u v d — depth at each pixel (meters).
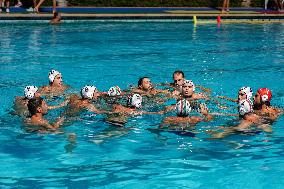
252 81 11.57
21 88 10.55
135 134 7.48
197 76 12.12
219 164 6.34
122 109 8.40
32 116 7.94
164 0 31.05
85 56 14.52
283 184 5.78
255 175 6.02
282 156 6.64
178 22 24.22
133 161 6.44
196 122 7.92
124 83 11.27
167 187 5.69
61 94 9.76
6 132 7.56
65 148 6.91
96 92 8.80
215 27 22.56
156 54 15.12
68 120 8.06
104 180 5.87
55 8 24.91
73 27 21.33
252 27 22.72
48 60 13.77
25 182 5.80
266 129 7.67
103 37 18.58
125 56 14.68
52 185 5.73
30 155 6.66
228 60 14.28
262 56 14.98
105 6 29.73
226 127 7.74
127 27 21.86
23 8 26.00
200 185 5.74
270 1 30.77
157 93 9.52
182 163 6.38
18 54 14.60
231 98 9.49
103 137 7.36
